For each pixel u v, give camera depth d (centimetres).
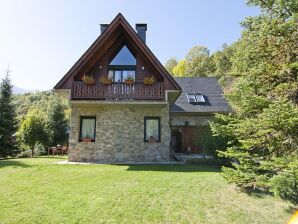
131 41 1491
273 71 583
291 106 499
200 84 2441
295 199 613
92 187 729
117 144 1380
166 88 1371
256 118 588
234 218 529
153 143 1388
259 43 600
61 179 827
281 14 579
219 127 667
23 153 2195
